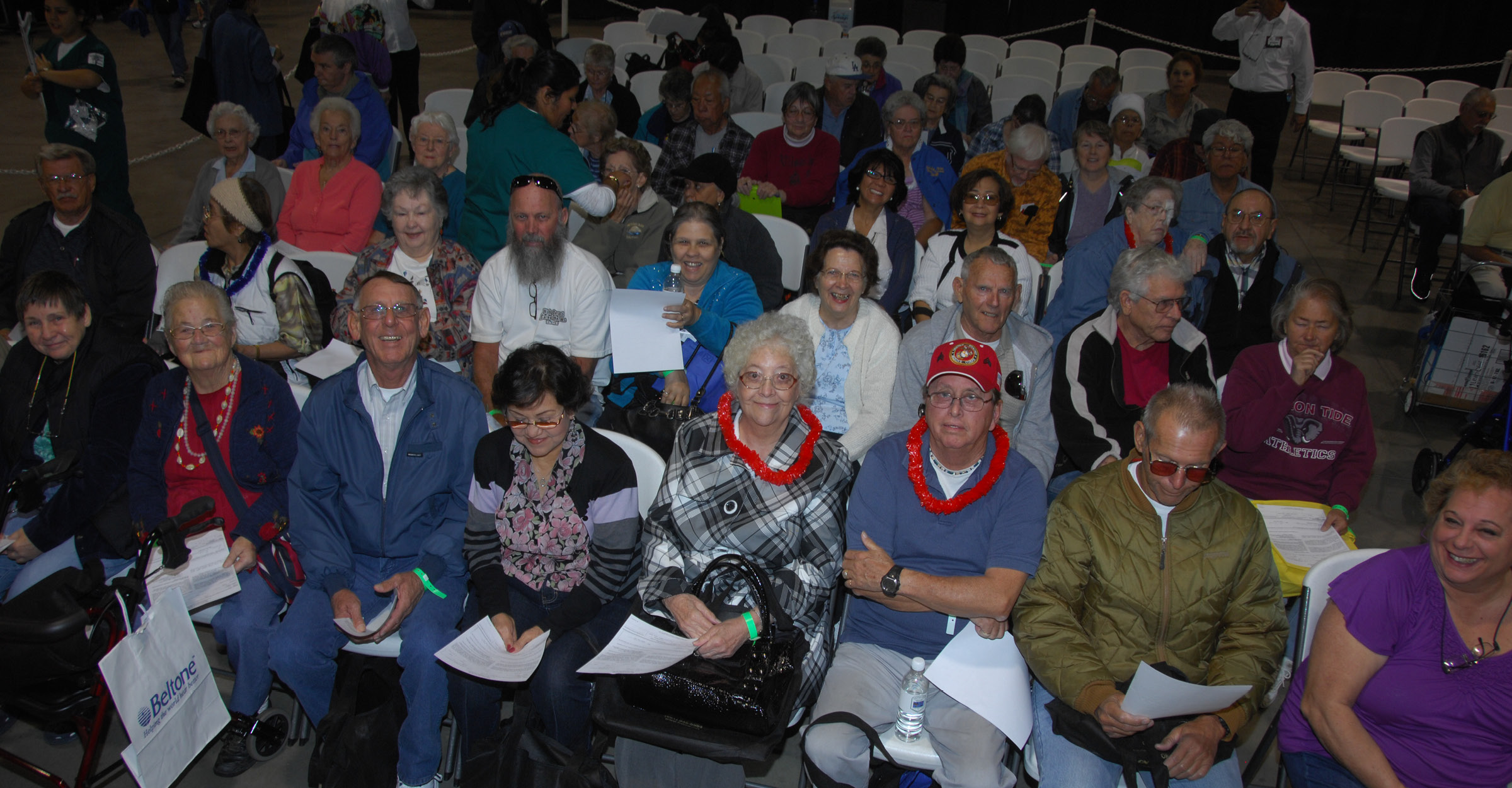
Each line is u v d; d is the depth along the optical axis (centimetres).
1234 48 1466
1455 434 523
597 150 565
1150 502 246
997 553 249
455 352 384
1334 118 1288
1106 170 560
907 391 339
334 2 698
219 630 280
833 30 1142
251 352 368
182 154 893
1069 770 235
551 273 354
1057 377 346
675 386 355
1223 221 425
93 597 271
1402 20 1391
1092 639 252
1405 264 742
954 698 234
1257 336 425
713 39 757
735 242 452
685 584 258
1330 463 329
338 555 283
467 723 266
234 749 283
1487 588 209
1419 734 221
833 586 268
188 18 1467
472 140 442
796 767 297
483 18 848
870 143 691
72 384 310
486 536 273
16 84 1117
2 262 425
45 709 258
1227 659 239
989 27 1502
